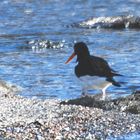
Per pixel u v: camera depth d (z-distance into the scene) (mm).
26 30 41250
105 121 15758
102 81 18875
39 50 33656
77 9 53344
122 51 32438
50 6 55375
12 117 15820
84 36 38594
